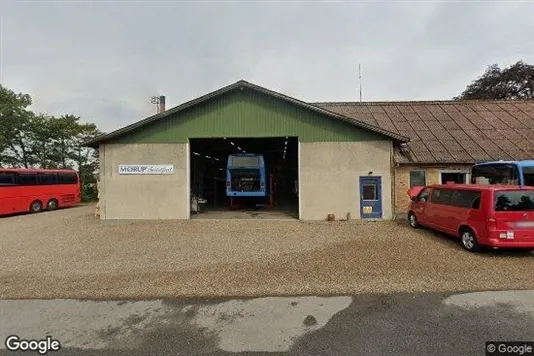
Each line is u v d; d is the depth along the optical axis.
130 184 12.08
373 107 18.06
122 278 5.50
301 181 11.98
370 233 9.32
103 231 10.15
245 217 12.80
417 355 3.13
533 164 9.56
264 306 4.30
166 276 5.59
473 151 12.75
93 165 26.81
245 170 15.16
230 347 3.34
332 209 11.92
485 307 4.14
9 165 24.11
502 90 26.59
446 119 15.92
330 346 3.32
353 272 5.66
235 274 5.64
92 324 3.87
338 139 11.97
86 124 26.27
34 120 24.23
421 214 9.52
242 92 12.05
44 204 17.86
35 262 6.59
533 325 3.66
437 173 12.27
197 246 7.92
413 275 5.45
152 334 3.63
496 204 6.48
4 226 12.02
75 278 5.52
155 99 18.47
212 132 12.03
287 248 7.59
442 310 4.08
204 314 4.09
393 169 12.07
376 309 4.15
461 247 7.39
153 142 12.09
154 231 9.99
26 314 4.13
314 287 4.95
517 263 6.05
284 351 3.25
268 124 12.02
